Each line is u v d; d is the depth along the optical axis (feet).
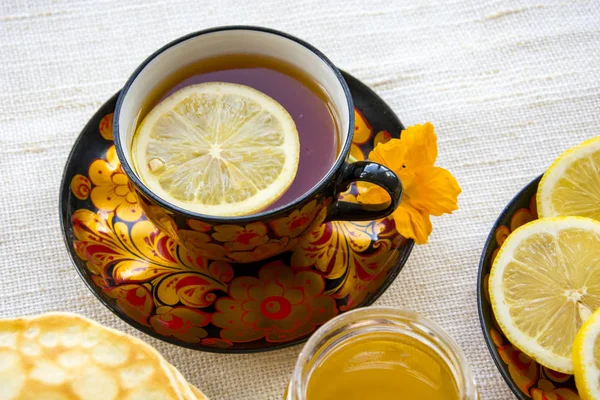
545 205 1.60
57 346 1.42
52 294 1.62
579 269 1.55
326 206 1.51
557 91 1.81
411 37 1.87
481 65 1.83
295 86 1.59
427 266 1.66
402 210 1.57
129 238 1.59
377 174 1.48
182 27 1.87
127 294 1.54
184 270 1.57
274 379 1.57
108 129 1.64
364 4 1.90
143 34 1.86
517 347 1.51
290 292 1.56
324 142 1.56
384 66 1.84
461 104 1.80
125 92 1.50
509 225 1.59
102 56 1.83
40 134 1.75
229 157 1.54
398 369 1.45
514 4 1.89
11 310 1.61
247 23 1.88
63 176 1.59
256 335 1.52
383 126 1.66
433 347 1.42
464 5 1.89
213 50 1.58
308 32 1.87
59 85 1.80
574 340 1.50
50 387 1.39
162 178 1.52
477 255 1.66
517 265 1.55
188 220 1.45
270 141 1.55
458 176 1.73
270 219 1.45
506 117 1.78
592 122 1.78
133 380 1.40
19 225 1.67
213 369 1.57
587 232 1.57
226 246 1.50
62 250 1.65
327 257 1.59
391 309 1.41
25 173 1.71
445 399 1.44
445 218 1.69
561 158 1.61
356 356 1.46
